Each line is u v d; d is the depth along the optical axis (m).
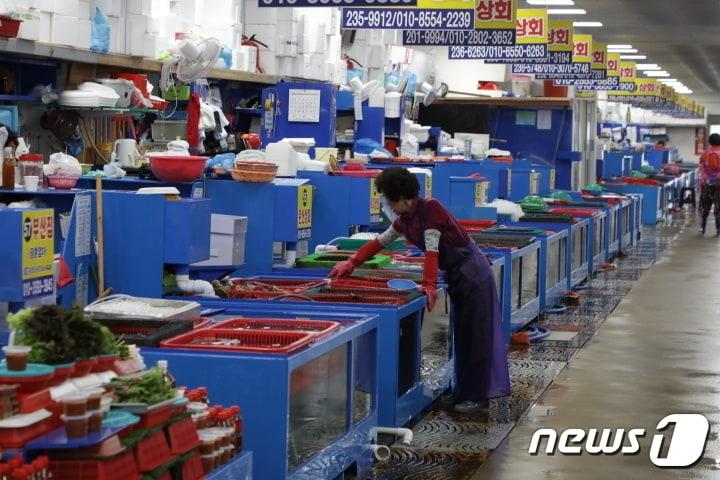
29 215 4.71
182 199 6.07
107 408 3.24
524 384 7.74
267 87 12.52
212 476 3.73
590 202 16.38
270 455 4.36
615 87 27.23
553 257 11.48
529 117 20.77
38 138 8.70
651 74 40.53
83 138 8.90
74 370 3.30
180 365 4.39
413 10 12.73
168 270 6.16
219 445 3.80
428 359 6.73
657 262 16.44
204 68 9.67
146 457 3.38
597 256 15.07
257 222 7.65
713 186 21.67
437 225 6.53
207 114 10.09
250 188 7.64
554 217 12.80
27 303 4.77
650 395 7.40
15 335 3.33
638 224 20.28
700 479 5.54
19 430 3.04
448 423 6.57
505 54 18.06
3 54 7.90
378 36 15.75
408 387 6.32
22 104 8.41
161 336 4.62
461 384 6.80
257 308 5.79
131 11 9.13
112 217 5.94
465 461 5.77
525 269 10.01
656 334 9.96
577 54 21.14
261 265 7.66
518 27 17.94
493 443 6.14
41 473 3.00
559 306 11.60
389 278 7.06
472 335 6.71
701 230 22.23
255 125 12.73
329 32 13.65
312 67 13.23
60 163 6.96
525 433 6.38
